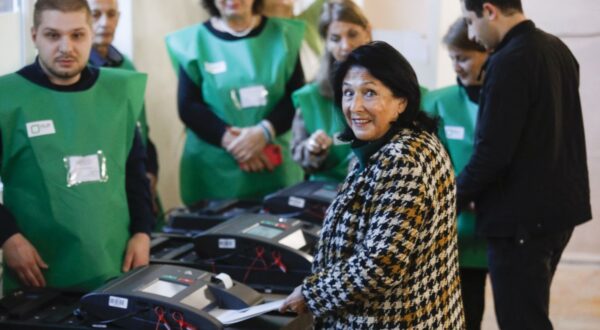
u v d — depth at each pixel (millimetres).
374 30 5191
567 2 5273
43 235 2836
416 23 5152
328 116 3832
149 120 4805
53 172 2803
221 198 4098
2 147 2801
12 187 2859
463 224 3559
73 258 2828
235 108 4125
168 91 4973
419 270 2053
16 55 3756
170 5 4883
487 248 3291
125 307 2305
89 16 2816
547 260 3105
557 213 3066
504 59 3000
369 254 1985
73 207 2816
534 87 3000
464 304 3664
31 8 3824
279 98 4152
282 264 2762
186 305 2266
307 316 2486
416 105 2076
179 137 5125
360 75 2055
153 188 4152
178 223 3477
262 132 4062
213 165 4176
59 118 2822
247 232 2857
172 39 4203
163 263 2922
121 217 2939
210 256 2881
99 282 2830
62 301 2562
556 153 3066
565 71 3129
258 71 4113
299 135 3885
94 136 2863
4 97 2787
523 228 3053
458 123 3582
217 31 4164
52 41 2742
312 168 3809
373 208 2023
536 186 3049
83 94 2863
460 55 3479
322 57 3838
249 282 2789
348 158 3789
